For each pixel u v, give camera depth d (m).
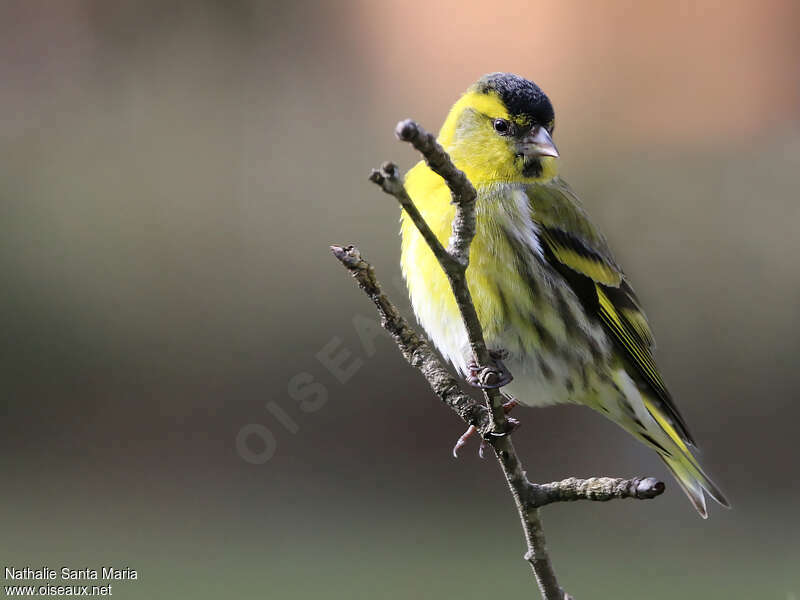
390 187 4.28
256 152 15.64
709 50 16.58
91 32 16.55
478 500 11.96
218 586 9.80
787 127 16.03
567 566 10.73
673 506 11.71
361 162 15.75
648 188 14.80
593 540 11.39
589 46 16.62
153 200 14.98
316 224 14.70
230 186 15.21
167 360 13.18
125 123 16.08
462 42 16.52
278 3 16.77
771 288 13.70
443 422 12.35
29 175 15.34
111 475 12.01
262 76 16.58
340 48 16.66
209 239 14.58
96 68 16.48
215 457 12.30
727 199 14.70
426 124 16.39
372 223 14.77
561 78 16.34
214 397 12.82
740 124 15.97
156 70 16.59
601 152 15.62
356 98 16.39
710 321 13.59
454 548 10.98
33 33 16.56
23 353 13.19
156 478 12.00
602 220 14.53
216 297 13.77
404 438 12.40
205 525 11.13
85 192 15.16
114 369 13.18
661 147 15.69
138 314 13.63
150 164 15.56
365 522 11.43
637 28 16.80
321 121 16.25
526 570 10.49
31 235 14.31
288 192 15.23
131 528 10.86
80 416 12.71
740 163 15.28
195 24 16.75
